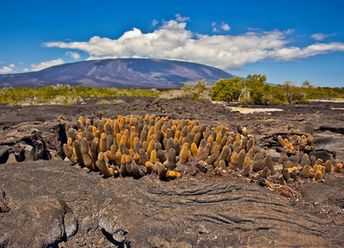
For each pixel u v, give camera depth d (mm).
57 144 9477
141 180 5793
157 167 5738
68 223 5000
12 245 4445
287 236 4293
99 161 5965
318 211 5066
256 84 35219
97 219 5074
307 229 4480
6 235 4512
